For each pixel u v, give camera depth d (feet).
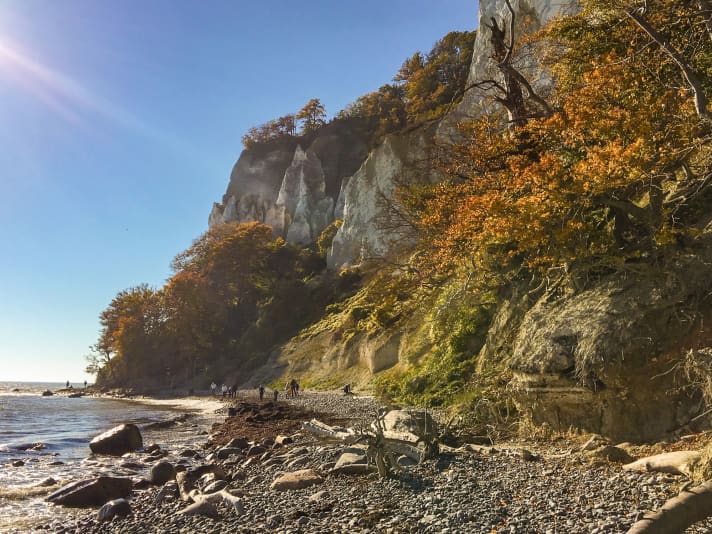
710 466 24.06
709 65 51.26
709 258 40.52
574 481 28.40
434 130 211.00
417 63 357.00
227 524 27.58
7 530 32.17
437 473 33.73
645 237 46.98
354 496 30.30
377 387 118.11
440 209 83.82
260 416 95.25
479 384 60.49
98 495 39.78
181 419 114.01
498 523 22.79
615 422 39.65
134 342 286.25
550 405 45.55
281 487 34.96
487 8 183.52
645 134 41.70
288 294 258.98
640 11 47.44
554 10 138.00
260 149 463.01
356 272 245.24
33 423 110.52
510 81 83.71
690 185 48.85
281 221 385.91
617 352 39.68
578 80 64.03
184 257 298.15
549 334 47.16
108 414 137.08
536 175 46.55
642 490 24.73
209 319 260.62
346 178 376.48
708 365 33.40
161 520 30.68
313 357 194.39
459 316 87.81
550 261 53.88
